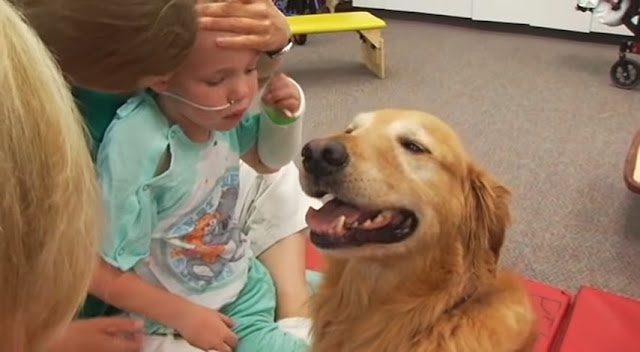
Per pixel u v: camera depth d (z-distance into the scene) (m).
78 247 0.38
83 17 0.95
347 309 1.20
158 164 1.11
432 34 4.70
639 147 2.38
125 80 1.02
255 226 1.48
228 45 1.06
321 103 3.44
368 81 3.78
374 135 1.12
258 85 1.23
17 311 0.36
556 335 1.49
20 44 0.34
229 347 1.23
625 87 3.60
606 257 2.17
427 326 1.13
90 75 1.01
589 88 3.61
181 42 1.01
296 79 3.83
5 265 0.34
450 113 3.30
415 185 1.10
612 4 3.67
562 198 2.51
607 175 2.67
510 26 4.80
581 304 1.58
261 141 1.34
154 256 1.19
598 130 3.08
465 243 1.16
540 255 2.18
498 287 1.18
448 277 1.14
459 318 1.12
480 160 2.81
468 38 4.59
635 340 1.47
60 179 0.35
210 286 1.27
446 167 1.13
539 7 4.60
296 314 1.40
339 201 1.12
